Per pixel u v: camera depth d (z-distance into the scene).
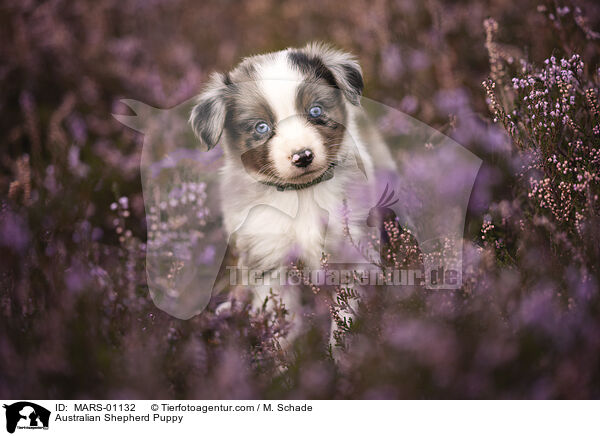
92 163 1.87
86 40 2.12
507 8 2.02
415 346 1.54
